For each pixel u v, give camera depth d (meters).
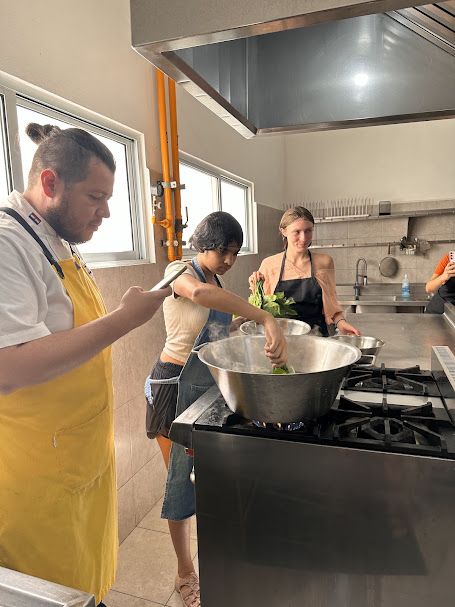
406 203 4.48
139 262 2.20
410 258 4.50
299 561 0.93
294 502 0.91
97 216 1.01
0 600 0.52
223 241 1.50
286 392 0.84
